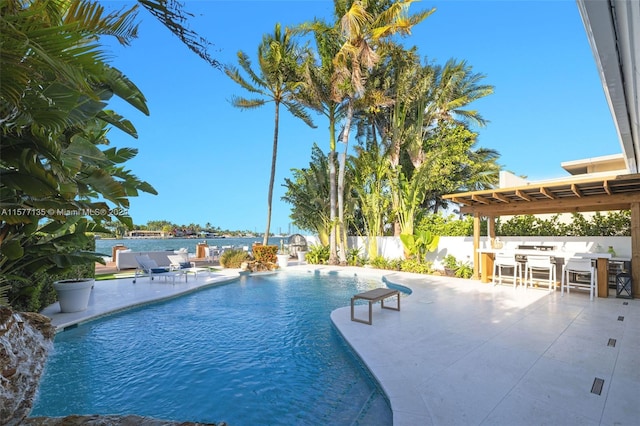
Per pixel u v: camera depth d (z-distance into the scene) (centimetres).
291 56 1681
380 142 1988
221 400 372
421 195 1628
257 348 534
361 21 1420
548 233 1280
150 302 834
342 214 1675
